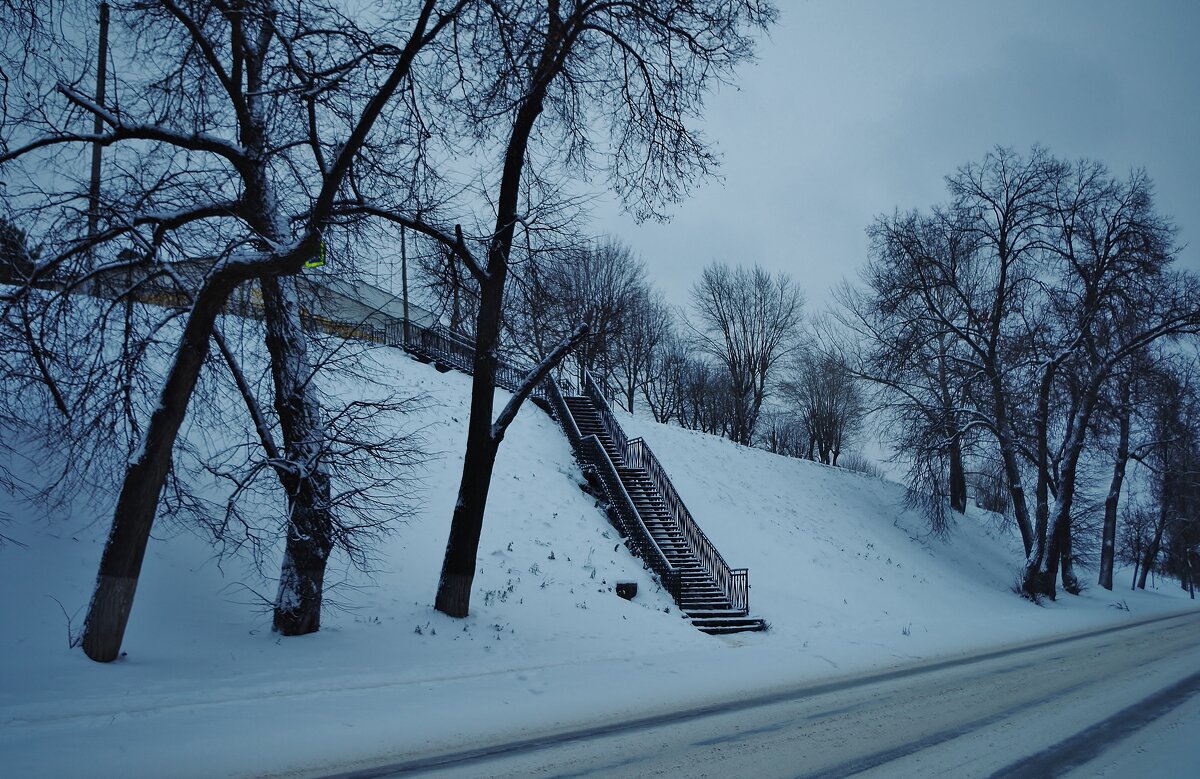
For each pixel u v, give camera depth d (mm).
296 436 10664
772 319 52031
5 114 9141
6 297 9109
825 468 37438
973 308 33000
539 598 14883
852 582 24297
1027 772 6039
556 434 24844
